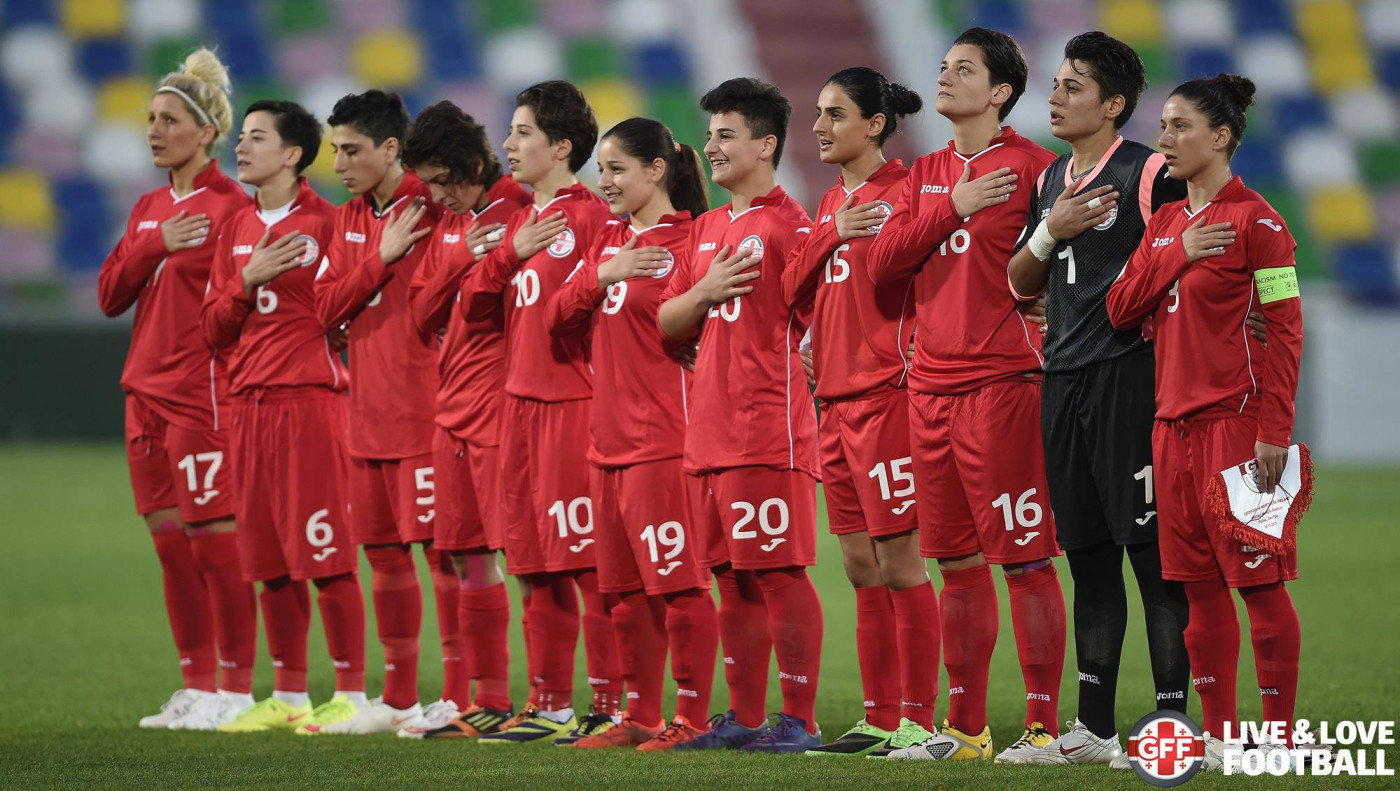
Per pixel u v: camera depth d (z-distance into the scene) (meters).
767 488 18.97
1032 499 17.86
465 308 21.34
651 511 19.67
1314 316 77.19
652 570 19.69
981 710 18.55
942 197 18.55
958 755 18.27
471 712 21.94
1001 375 17.88
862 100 19.03
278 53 92.88
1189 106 16.72
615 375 19.88
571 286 20.05
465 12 97.12
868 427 18.78
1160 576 17.45
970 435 17.91
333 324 22.88
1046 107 91.69
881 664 19.30
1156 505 17.11
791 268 18.91
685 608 19.83
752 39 97.56
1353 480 66.75
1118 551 17.91
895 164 19.48
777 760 18.02
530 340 20.80
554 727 21.12
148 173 86.94
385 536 23.03
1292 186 92.75
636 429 19.75
